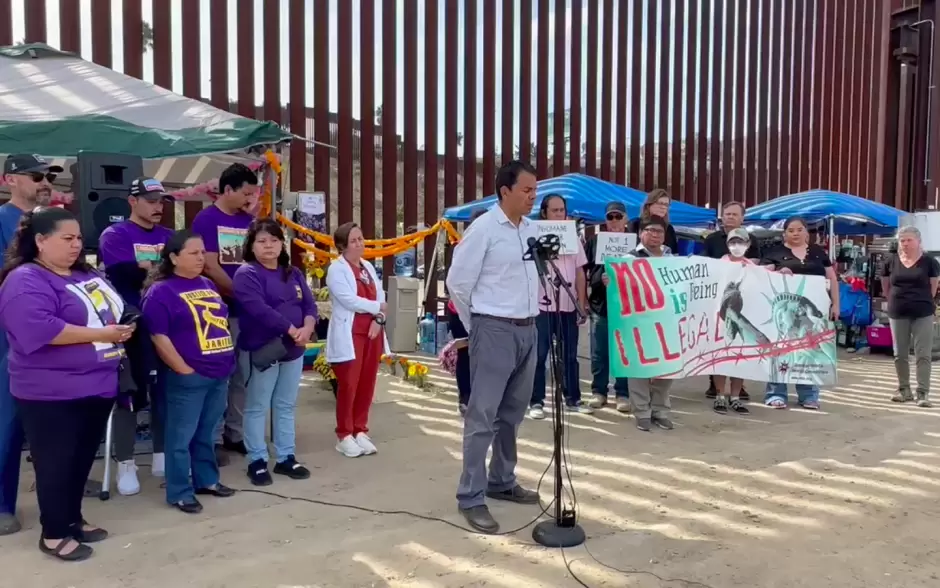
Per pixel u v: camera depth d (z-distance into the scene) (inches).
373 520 155.5
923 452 210.4
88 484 174.6
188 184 308.5
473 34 467.5
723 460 200.7
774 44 603.2
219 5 383.6
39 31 346.9
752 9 589.3
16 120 195.8
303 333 181.0
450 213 392.8
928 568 134.7
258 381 178.1
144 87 250.8
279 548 140.4
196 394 157.5
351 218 426.9
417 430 234.5
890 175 663.8
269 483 179.2
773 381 256.4
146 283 156.6
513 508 162.7
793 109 617.9
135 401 165.3
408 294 395.5
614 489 176.6
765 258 273.4
